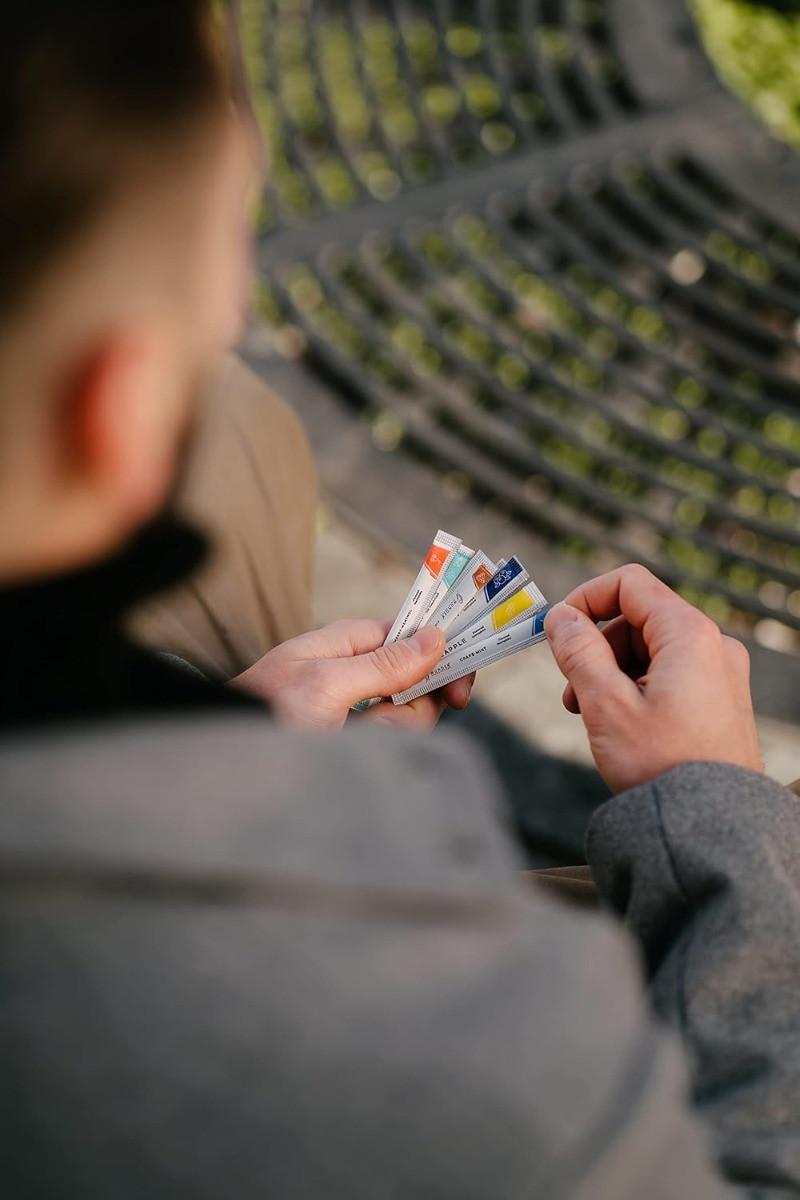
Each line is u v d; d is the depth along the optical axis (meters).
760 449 2.62
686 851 0.74
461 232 3.17
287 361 2.84
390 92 3.68
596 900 1.01
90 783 0.39
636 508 2.53
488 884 0.42
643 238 3.24
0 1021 0.38
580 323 3.02
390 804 0.42
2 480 0.40
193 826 0.39
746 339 3.01
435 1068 0.39
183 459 0.44
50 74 0.37
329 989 0.39
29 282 0.38
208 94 0.41
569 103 3.68
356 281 3.07
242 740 0.41
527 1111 0.39
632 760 0.90
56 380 0.39
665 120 3.50
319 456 2.64
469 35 3.91
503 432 2.67
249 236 0.48
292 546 1.34
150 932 0.39
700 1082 0.66
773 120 3.86
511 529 2.53
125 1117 0.39
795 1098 0.63
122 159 0.38
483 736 2.13
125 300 0.39
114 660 0.47
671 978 0.69
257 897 0.39
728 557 2.44
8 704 0.44
